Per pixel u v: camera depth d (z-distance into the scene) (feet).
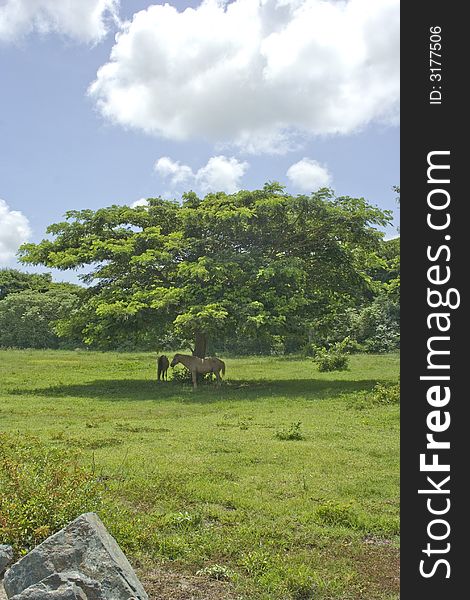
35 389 71.51
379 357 121.49
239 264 70.85
